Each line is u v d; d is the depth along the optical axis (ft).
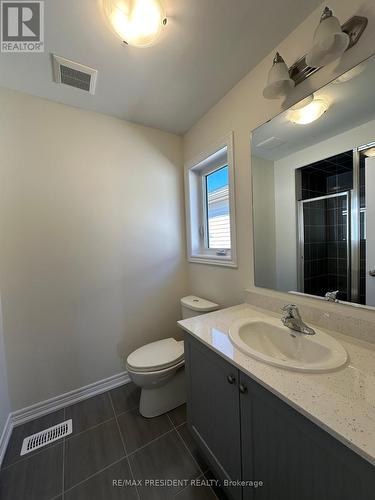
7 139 4.71
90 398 5.65
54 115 5.18
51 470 3.84
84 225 5.58
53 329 5.26
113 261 6.02
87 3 3.09
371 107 2.90
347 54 3.00
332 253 3.44
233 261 5.30
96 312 5.81
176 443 4.30
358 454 1.60
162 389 5.09
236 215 5.15
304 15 3.41
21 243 4.87
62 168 5.27
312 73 3.41
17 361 4.86
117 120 6.03
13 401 4.83
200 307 5.76
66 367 5.43
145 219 6.53
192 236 7.09
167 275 6.97
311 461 2.00
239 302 5.27
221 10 3.27
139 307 6.47
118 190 6.05
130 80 4.62
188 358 4.02
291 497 2.22
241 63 4.30
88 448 4.24
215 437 3.37
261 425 2.51
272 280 4.43
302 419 2.04
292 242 4.00
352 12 2.88
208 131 5.87
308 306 3.73
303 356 3.27
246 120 4.70
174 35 3.61
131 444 4.30
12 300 4.80
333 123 3.30
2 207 4.69
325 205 3.50
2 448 4.15
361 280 3.12
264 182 4.43
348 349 2.88
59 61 4.04
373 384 2.25
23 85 4.63
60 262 5.30
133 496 3.42
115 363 6.11
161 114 5.93
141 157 6.43
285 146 4.00
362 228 3.10
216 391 3.27
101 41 3.66
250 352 2.87
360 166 3.07
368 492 1.61
